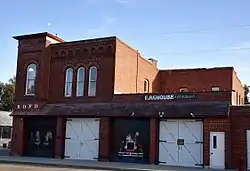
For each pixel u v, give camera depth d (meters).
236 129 25.55
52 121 32.06
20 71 33.56
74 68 31.84
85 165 24.81
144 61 36.78
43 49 32.72
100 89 30.52
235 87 40.75
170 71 40.94
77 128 30.80
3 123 57.06
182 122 27.23
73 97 31.52
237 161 25.22
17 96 33.34
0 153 35.59
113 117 29.23
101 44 30.94
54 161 27.50
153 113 27.44
